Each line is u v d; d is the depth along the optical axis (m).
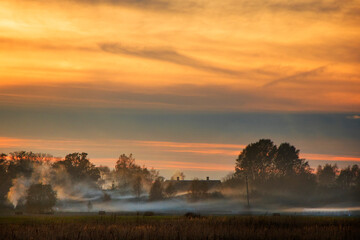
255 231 47.41
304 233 45.81
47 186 105.12
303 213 99.62
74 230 48.53
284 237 43.47
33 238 43.38
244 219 61.75
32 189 103.69
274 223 56.84
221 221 59.31
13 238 43.59
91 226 53.19
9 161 148.75
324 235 44.34
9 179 142.62
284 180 148.25
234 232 46.41
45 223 59.56
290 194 143.12
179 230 47.56
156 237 43.03
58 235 44.78
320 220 61.28
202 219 64.12
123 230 47.84
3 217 75.56
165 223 56.94
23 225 55.81
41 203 102.44
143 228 49.50
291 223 56.81
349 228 49.38
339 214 94.06
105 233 45.84
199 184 135.12
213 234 44.94
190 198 133.62
